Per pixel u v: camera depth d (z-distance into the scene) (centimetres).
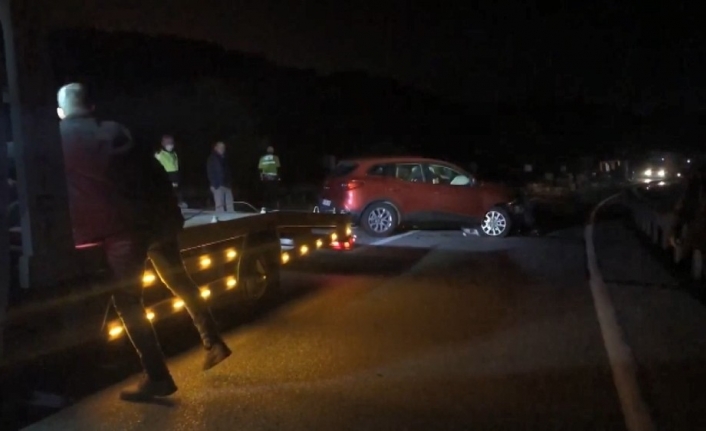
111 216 673
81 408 688
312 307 1126
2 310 615
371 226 2061
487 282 1356
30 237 638
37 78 633
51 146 646
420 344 920
